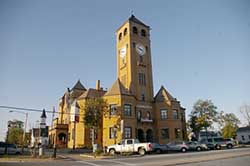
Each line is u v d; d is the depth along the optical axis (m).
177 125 50.91
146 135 50.59
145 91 53.72
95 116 41.16
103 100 43.56
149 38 58.81
